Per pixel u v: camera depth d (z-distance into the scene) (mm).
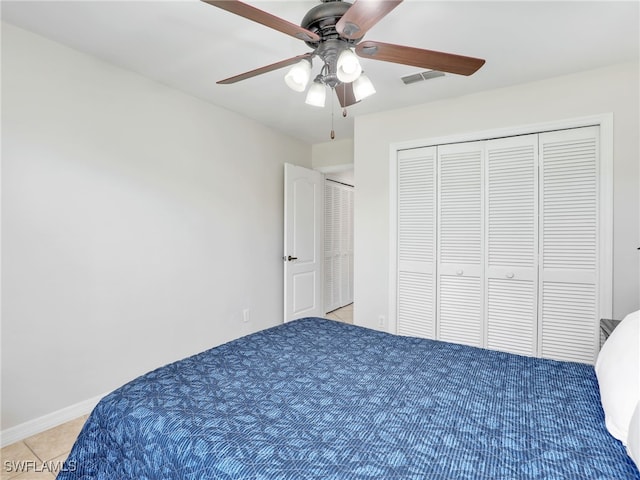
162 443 960
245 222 3455
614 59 2248
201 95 2889
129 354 2475
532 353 2635
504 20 1819
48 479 1675
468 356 1586
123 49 2168
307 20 1486
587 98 2410
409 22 1835
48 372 2072
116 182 2387
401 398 1184
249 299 3512
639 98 2264
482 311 2818
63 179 2121
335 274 5125
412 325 3129
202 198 3002
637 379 927
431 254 3023
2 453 1852
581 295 2467
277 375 1367
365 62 2301
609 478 784
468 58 1521
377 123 3250
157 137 2639
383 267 3227
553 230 2553
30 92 1979
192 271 2924
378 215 3246
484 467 827
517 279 2684
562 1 1671
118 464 1025
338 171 4371
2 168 1886
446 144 2947
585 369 1431
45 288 2053
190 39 2049
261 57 2256
